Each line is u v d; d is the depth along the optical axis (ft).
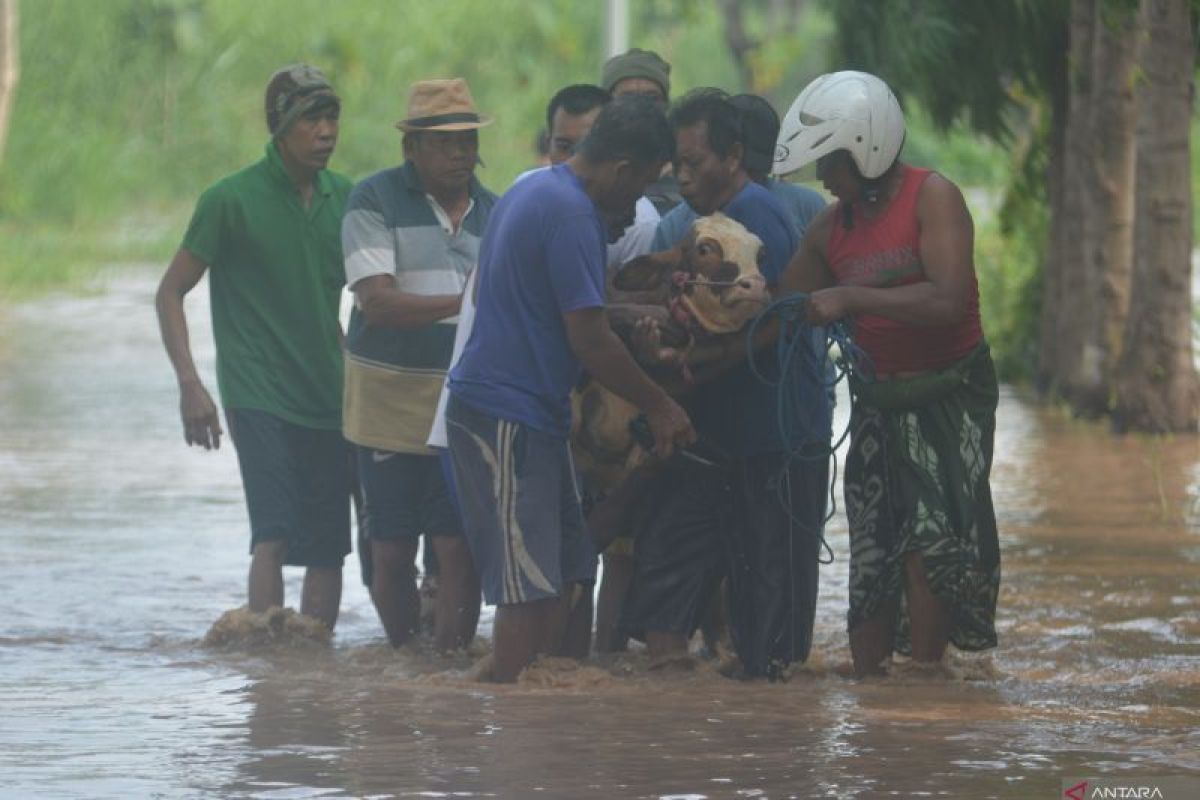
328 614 67.36
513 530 53.62
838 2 117.91
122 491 93.71
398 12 304.71
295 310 66.23
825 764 44.55
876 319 54.13
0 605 69.62
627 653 62.64
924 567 53.93
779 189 60.44
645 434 57.16
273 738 47.62
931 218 52.90
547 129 66.59
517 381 53.47
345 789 42.60
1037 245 134.00
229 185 65.98
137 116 276.41
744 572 57.67
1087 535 81.15
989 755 45.34
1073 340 121.39
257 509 65.72
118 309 176.14
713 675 57.88
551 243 52.80
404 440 62.85
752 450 57.11
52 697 53.62
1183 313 109.09
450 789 42.52
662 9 337.52
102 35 276.41
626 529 59.00
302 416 66.39
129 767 44.73
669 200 63.67
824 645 62.75
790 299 53.93
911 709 50.98
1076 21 113.91
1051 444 106.63
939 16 113.19
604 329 53.06
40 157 240.53
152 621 67.56
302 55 288.10
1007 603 67.87
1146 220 108.47
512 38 308.19
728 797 41.81
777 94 322.14
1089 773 43.65
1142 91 107.86
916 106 125.49
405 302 61.46
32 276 195.42
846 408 120.47
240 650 63.36
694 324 55.42
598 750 46.03
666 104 63.72
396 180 63.05
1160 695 53.21
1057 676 56.54
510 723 49.14
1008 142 128.47
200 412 65.98
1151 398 109.09
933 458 54.08
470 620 62.64
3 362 142.61
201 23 284.41
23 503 90.43
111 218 242.58
